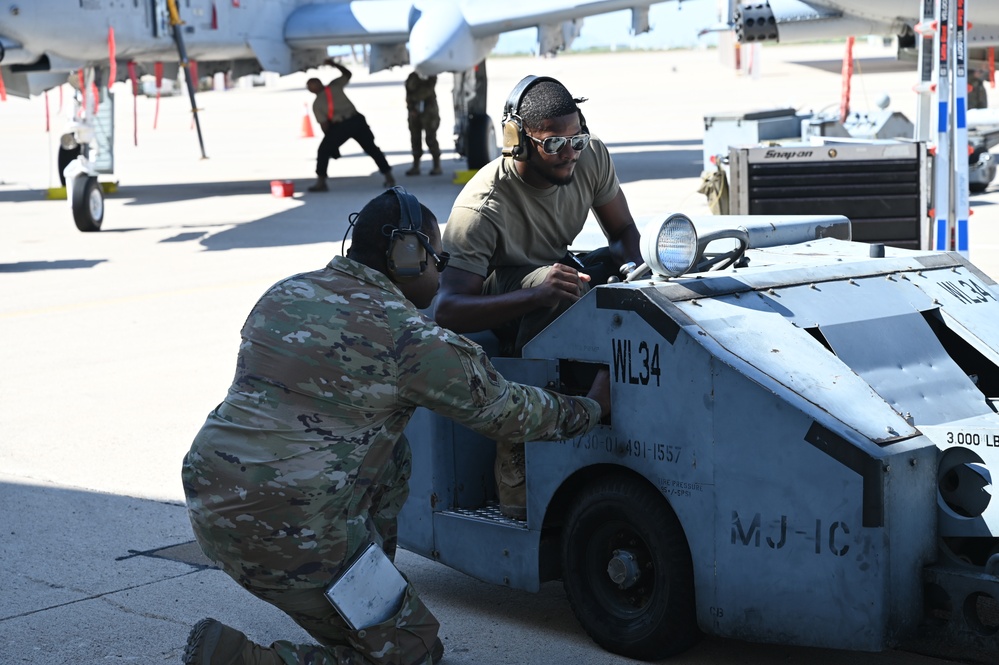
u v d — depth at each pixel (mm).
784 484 3150
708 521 3303
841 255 4207
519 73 62062
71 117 15391
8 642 3959
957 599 3105
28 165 25031
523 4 17109
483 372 3096
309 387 2992
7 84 16531
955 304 4012
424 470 4090
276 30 18922
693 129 27375
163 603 4277
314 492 2980
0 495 5578
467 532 3980
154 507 5375
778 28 15266
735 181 8414
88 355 8438
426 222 3158
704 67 63031
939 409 3559
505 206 4016
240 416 3018
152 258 12719
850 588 3076
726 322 3398
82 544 4918
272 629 4035
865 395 3277
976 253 10438
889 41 75500
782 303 3623
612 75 56719
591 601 3676
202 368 7938
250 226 14891
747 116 12906
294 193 18422
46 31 14617
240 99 51406
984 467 3236
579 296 3729
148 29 15914
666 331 3342
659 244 3467
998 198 14719
